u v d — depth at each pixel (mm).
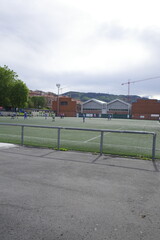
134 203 3064
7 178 4086
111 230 2354
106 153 6887
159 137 13633
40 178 4117
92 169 4840
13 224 2445
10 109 62781
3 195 3275
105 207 2916
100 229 2367
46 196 3262
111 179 4145
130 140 11719
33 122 27672
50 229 2352
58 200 3121
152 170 4859
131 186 3773
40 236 2221
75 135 13438
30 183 3830
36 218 2584
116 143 10289
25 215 2654
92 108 89438
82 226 2422
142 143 10477
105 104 87000
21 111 61219
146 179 4188
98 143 9648
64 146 8406
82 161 5602
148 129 21344
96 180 4066
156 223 2518
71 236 2229
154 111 72750
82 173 4508
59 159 5773
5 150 6922
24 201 3066
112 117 75750
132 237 2227
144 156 6480
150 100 73250
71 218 2600
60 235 2244
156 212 2799
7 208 2838
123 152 7363
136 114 74188
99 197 3258
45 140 10102
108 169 4867
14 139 10117
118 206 2953
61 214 2695
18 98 56188
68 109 83250
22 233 2268
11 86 55688
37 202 3039
